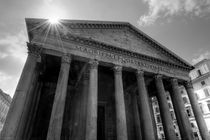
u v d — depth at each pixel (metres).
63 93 15.31
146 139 17.55
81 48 19.09
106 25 23.02
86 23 20.70
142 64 22.84
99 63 19.86
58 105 14.58
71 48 18.44
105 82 28.70
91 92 16.81
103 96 27.33
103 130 25.23
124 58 21.61
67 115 24.12
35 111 22.08
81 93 21.50
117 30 24.28
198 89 48.03
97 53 19.81
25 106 15.95
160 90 22.30
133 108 27.33
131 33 25.67
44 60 20.50
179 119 23.16
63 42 18.33
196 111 23.98
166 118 20.36
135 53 22.28
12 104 13.34
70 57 17.80
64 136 22.20
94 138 14.55
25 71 15.11
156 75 23.52
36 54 16.42
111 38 22.61
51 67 24.36
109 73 27.42
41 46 16.75
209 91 44.59
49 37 17.81
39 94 23.73
